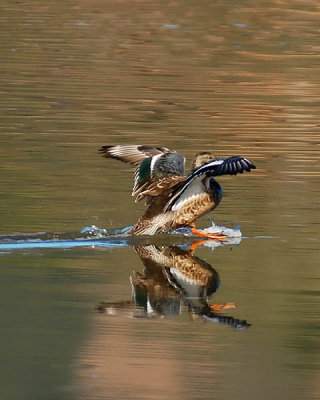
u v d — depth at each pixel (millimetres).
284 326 11578
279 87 28344
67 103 25734
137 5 40156
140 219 15453
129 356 10625
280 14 38750
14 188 17844
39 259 14023
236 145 21969
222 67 30828
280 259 14297
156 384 10078
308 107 26094
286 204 17391
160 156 15430
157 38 34906
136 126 23484
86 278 13172
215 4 40375
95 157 20562
